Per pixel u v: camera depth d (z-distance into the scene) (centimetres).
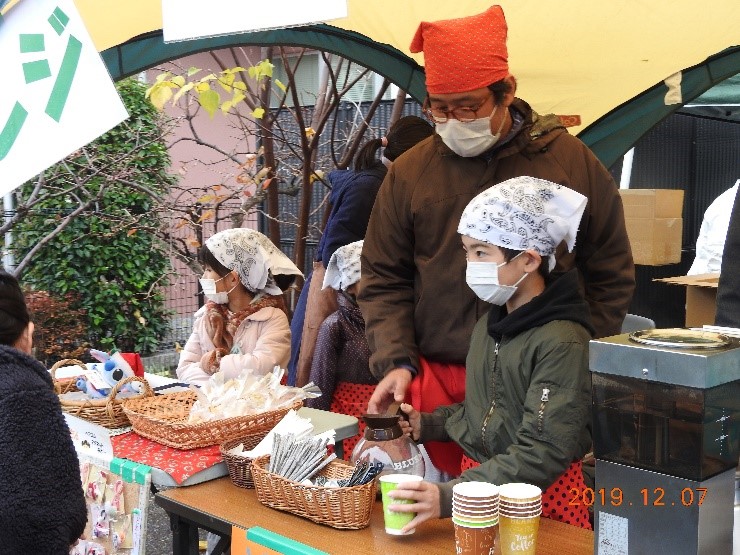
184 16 192
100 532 242
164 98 380
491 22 239
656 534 154
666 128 736
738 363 150
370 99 766
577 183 253
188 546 224
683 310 752
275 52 614
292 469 209
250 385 261
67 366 342
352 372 327
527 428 190
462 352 251
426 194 257
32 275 754
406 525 188
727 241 233
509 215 202
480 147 247
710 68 405
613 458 159
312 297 355
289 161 680
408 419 230
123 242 770
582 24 356
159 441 248
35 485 182
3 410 185
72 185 597
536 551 184
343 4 172
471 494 168
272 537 190
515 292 208
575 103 434
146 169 711
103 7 320
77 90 207
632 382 154
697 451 148
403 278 267
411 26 375
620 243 260
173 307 839
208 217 514
